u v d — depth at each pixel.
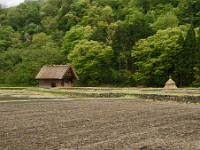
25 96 54.69
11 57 111.62
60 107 34.78
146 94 47.31
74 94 57.09
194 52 80.81
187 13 126.19
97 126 22.95
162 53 86.00
